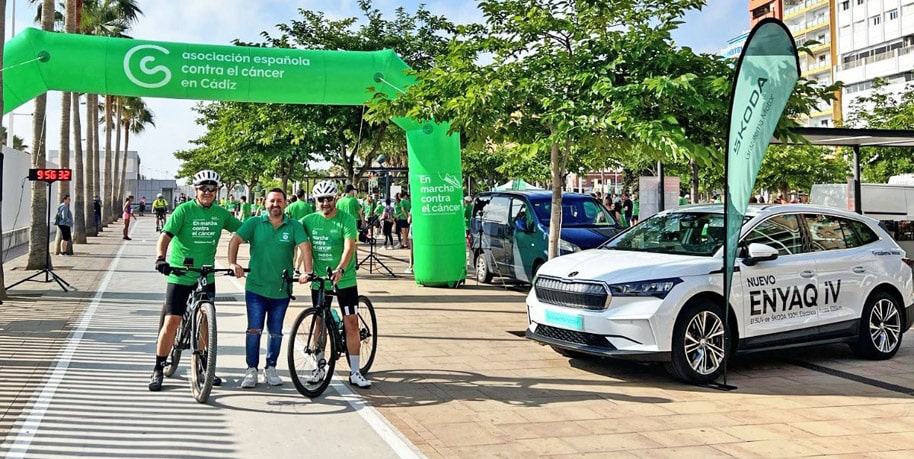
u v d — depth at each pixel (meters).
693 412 5.94
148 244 27.31
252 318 6.45
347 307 6.58
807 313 7.50
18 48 10.63
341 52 12.05
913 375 7.40
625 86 7.94
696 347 6.82
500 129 8.91
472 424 5.56
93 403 5.97
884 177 31.72
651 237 8.08
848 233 8.19
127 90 11.14
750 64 6.32
